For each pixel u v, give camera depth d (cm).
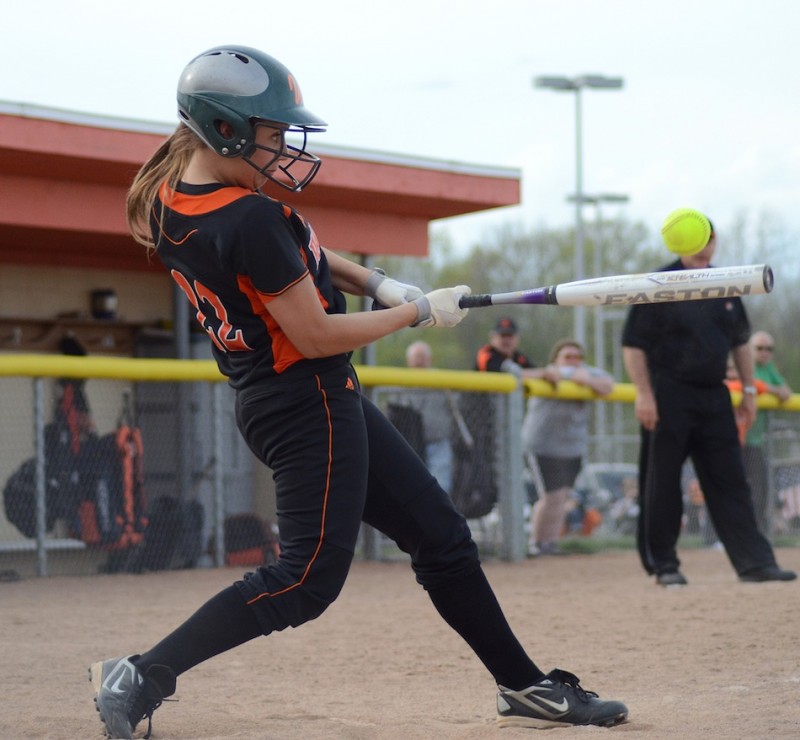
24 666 1148
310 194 2509
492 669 851
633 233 12262
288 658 1232
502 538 2372
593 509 2667
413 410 2273
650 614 1472
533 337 11531
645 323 1788
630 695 1010
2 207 2202
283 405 765
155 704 783
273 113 750
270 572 782
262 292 736
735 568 1825
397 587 1919
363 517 832
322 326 746
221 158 770
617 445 2986
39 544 1966
